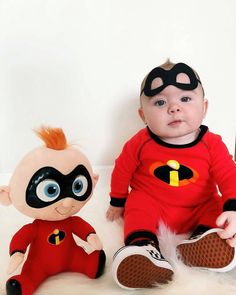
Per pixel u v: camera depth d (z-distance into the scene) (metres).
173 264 0.67
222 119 1.17
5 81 1.03
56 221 0.66
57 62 1.04
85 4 1.02
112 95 1.09
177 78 0.77
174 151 0.81
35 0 0.99
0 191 0.63
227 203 0.75
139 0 1.04
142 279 0.61
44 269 0.65
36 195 0.61
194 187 0.81
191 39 1.09
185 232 0.82
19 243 0.63
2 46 1.01
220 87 1.14
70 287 0.63
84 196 0.66
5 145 1.08
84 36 1.04
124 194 0.88
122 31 1.05
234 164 0.81
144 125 1.13
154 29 1.07
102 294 0.61
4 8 0.99
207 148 0.81
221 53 1.12
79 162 0.65
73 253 0.68
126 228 0.75
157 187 0.83
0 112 1.05
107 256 0.73
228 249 0.65
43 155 0.62
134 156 0.86
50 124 1.08
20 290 0.58
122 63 1.07
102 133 1.12
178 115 0.76
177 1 1.06
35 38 1.02
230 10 1.09
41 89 1.05
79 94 1.08
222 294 0.61
